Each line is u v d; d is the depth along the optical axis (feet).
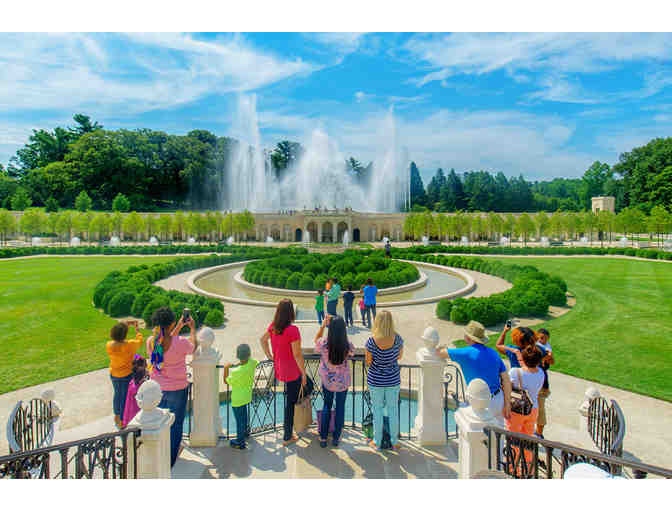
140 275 69.72
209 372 19.54
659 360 35.76
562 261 116.47
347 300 45.09
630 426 24.95
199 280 83.30
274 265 82.02
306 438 20.21
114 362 21.06
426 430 19.69
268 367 31.53
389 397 18.56
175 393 18.11
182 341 18.37
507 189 324.19
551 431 23.41
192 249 141.49
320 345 19.11
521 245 192.65
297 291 66.90
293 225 232.32
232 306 57.93
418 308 57.21
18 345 39.47
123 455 13.57
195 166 296.71
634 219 171.01
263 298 63.98
